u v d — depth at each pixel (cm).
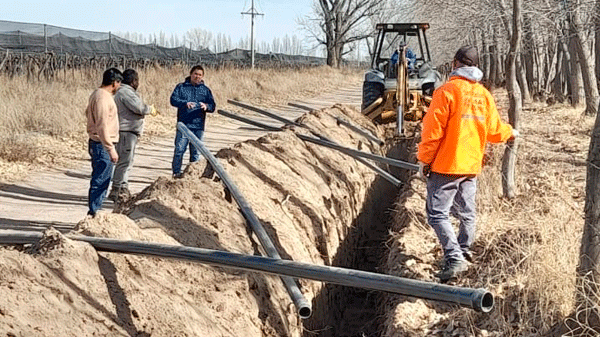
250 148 793
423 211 805
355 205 934
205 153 670
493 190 835
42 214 880
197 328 409
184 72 3120
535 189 845
